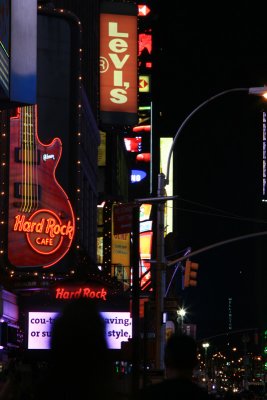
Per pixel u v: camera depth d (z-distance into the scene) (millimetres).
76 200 58469
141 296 53906
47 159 58125
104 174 98750
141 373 36000
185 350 7160
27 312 53469
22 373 19156
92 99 87625
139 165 134250
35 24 31047
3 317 48812
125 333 53750
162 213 40062
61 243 57312
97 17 93000
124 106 70688
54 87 59656
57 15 60844
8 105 30797
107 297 54281
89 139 84000
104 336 5676
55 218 57562
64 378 5598
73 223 58094
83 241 77812
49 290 54469
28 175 57094
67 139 59125
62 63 60281
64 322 5656
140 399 6961
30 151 57438
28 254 56281
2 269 55281
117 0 75812
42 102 58812
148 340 40312
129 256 90625
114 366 5859
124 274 90125
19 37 29953
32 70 31000
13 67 29562
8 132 56656
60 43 60531
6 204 56125
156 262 39688
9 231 56000
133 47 71375
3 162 56344
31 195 56938
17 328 53406
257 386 104125
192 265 41031
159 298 39094
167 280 88688
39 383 5766
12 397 8867
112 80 70750
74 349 5602
